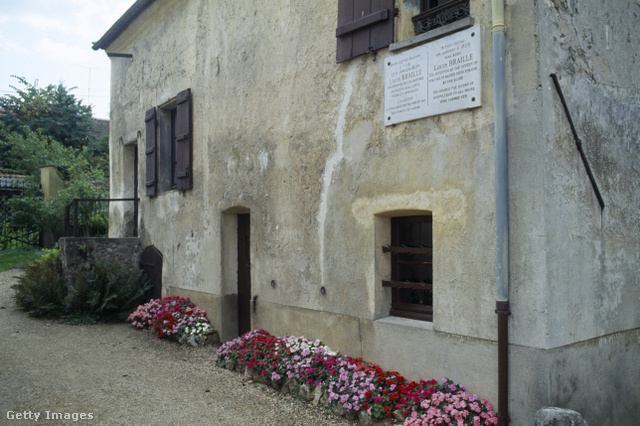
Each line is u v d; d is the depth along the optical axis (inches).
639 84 187.2
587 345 154.6
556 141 147.1
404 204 179.0
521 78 147.2
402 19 185.0
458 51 162.6
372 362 190.4
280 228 238.2
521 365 144.6
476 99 156.8
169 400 189.0
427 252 180.7
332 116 210.5
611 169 169.5
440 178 167.6
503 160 147.3
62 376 213.8
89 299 328.2
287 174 234.4
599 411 157.8
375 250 190.9
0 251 578.9
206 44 299.6
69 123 930.7
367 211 193.3
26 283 339.0
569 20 155.9
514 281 147.2
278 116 240.8
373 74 192.5
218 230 284.5
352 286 199.6
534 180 143.5
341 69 206.5
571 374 147.5
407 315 188.7
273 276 241.8
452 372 163.0
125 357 248.4
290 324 230.7
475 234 157.5
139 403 185.2
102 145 987.9
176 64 332.8
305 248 223.1
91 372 221.3
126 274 347.6
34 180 644.1
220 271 282.7
